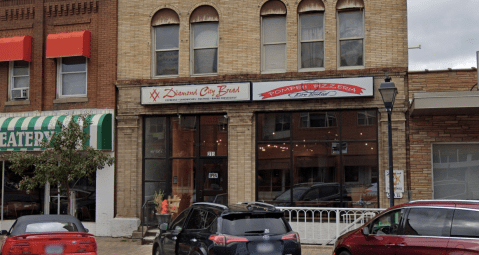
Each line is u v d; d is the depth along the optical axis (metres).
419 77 14.45
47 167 13.07
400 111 14.45
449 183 14.23
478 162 14.09
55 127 16.12
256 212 8.62
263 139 15.69
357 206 14.66
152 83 16.39
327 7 15.36
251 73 15.73
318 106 15.11
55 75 17.44
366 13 15.05
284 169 15.38
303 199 15.06
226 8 16.11
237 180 15.58
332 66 15.20
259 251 8.25
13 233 9.76
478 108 12.73
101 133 15.96
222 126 16.16
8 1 17.77
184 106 16.20
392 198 11.28
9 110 17.67
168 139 16.52
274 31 15.93
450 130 14.15
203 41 16.48
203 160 16.22
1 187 17.56
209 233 8.55
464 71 14.19
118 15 16.97
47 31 17.62
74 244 9.44
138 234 15.84
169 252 9.83
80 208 16.80
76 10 17.30
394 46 14.76
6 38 17.55
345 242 9.61
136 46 16.77
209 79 15.93
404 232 8.47
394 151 14.46
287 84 15.18
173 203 15.92
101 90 16.78
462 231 7.65
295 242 8.57
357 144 14.86
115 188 16.59
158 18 16.75
